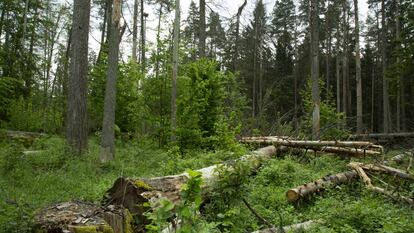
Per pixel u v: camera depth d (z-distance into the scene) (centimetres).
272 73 4456
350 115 4144
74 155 1174
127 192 612
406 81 3488
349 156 1227
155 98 1485
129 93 1775
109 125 1190
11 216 492
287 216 666
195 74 1441
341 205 696
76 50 1275
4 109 1998
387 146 1816
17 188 806
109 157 1170
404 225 603
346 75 4250
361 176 911
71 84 1268
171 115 1399
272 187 843
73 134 1244
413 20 2402
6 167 938
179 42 1524
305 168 1077
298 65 4650
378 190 823
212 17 2062
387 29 4094
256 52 3903
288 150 1270
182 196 401
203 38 1906
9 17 2594
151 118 1480
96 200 683
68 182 881
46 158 1078
